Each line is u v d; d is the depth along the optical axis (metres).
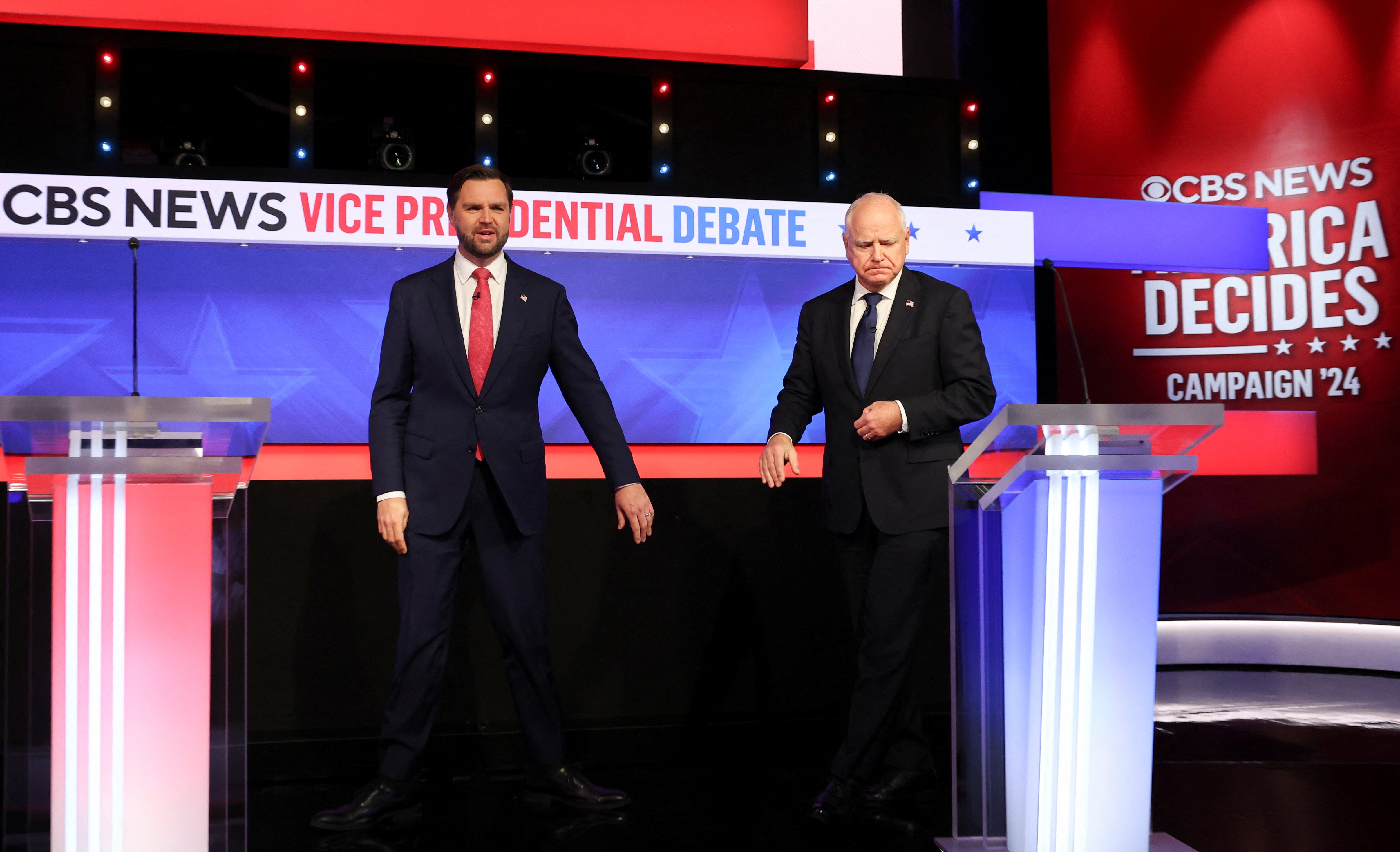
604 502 3.14
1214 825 2.26
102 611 1.59
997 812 1.93
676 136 3.52
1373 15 4.52
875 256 2.38
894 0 4.62
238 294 3.20
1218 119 4.77
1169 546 4.79
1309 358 4.61
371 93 3.51
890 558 2.33
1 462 2.70
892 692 2.33
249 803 2.59
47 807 1.57
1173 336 4.78
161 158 3.46
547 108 3.65
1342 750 3.01
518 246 3.19
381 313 3.26
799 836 2.22
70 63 3.18
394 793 2.31
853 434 2.43
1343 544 4.54
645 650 3.12
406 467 2.32
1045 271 4.69
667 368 3.40
